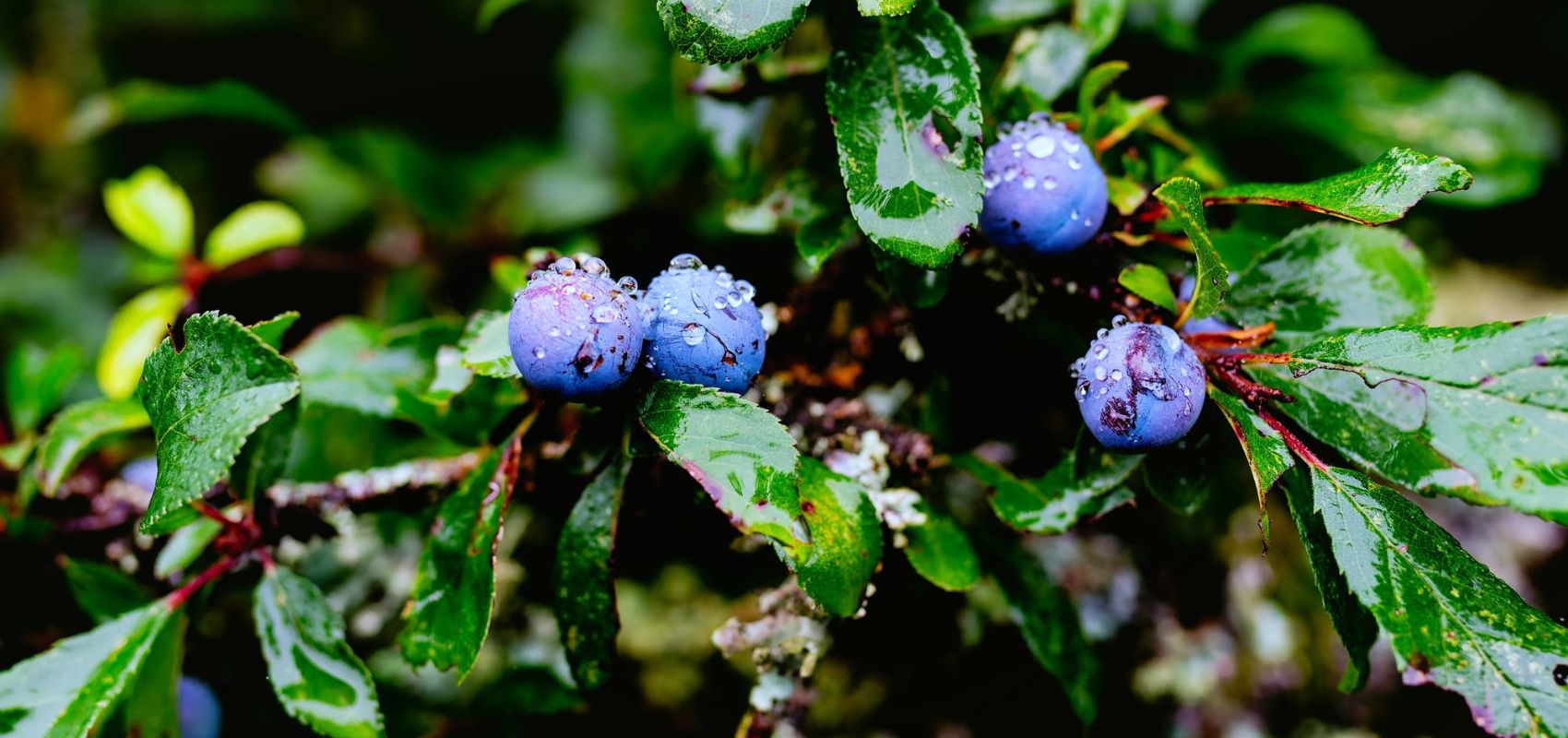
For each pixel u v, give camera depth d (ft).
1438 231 1.51
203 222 1.97
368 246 1.54
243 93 1.17
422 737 1.06
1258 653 1.15
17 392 1.08
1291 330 0.91
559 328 0.84
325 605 0.95
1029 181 0.89
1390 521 0.84
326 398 0.98
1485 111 1.26
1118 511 1.12
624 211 1.34
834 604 0.87
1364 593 0.84
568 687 1.05
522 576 1.11
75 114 1.99
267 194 1.98
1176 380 0.85
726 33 0.85
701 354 0.86
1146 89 1.16
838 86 0.89
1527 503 0.82
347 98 1.95
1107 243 0.92
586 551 0.91
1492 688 0.82
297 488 0.99
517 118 1.86
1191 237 0.85
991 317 0.97
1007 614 1.09
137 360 1.13
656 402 0.86
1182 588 1.15
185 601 0.96
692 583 1.16
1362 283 0.90
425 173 1.56
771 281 1.10
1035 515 0.92
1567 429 0.82
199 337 0.87
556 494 0.99
